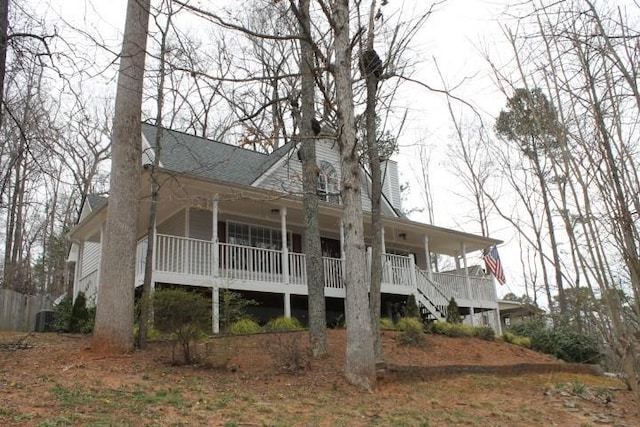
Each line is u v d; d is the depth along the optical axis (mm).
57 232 35875
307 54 12562
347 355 9555
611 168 4211
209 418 6738
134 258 10633
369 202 22562
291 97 12570
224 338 12133
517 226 6891
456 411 8539
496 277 19969
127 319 10297
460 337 15891
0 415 6008
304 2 10891
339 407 8023
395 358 12367
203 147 18938
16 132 18422
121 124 10914
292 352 10203
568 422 8469
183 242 15000
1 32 10383
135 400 7168
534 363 13320
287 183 18078
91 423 6020
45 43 10562
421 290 19625
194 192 15539
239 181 17578
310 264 12227
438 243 23469
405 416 7859
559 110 4566
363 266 9773
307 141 13008
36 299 18297
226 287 14406
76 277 19484
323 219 19438
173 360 9648
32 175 26656
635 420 8789
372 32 11008
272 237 19172
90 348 10094
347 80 10195
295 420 7078
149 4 11102
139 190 10961
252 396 8078
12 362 9055
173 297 9789
